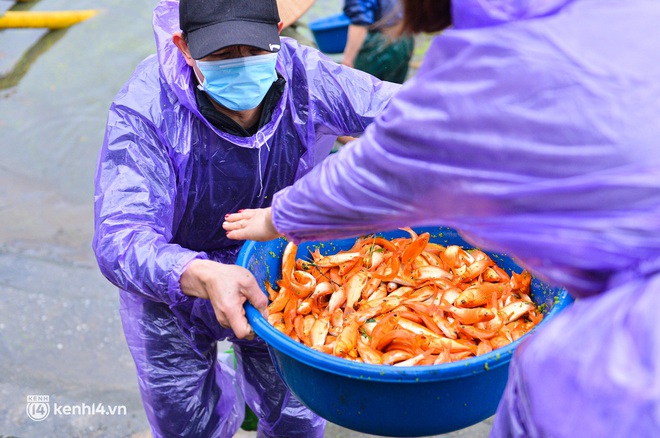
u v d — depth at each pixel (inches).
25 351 112.3
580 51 40.3
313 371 59.9
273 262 77.3
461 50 42.2
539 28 40.9
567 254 42.8
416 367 55.9
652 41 40.4
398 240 79.8
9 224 143.3
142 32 206.2
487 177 42.4
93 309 120.7
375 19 132.6
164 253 64.7
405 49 136.6
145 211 68.2
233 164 73.9
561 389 42.5
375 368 56.1
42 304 121.1
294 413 90.2
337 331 69.2
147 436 99.0
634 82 39.8
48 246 137.0
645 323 40.0
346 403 60.4
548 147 40.6
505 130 41.2
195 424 85.7
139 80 71.7
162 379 82.4
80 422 100.5
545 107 40.3
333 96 75.9
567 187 40.9
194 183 74.0
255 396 90.2
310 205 51.2
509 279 74.9
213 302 62.6
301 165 78.1
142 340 81.3
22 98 183.8
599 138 39.8
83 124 174.6
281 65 73.7
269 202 79.6
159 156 70.4
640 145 39.6
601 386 40.6
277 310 72.8
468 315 68.7
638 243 41.0
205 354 83.3
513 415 47.1
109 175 69.2
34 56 198.8
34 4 217.0
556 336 43.9
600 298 42.9
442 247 79.7
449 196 44.4
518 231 43.4
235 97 68.4
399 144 44.5
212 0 65.9
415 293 73.2
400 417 60.0
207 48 64.7
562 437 42.0
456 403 59.5
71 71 192.9
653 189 39.8
